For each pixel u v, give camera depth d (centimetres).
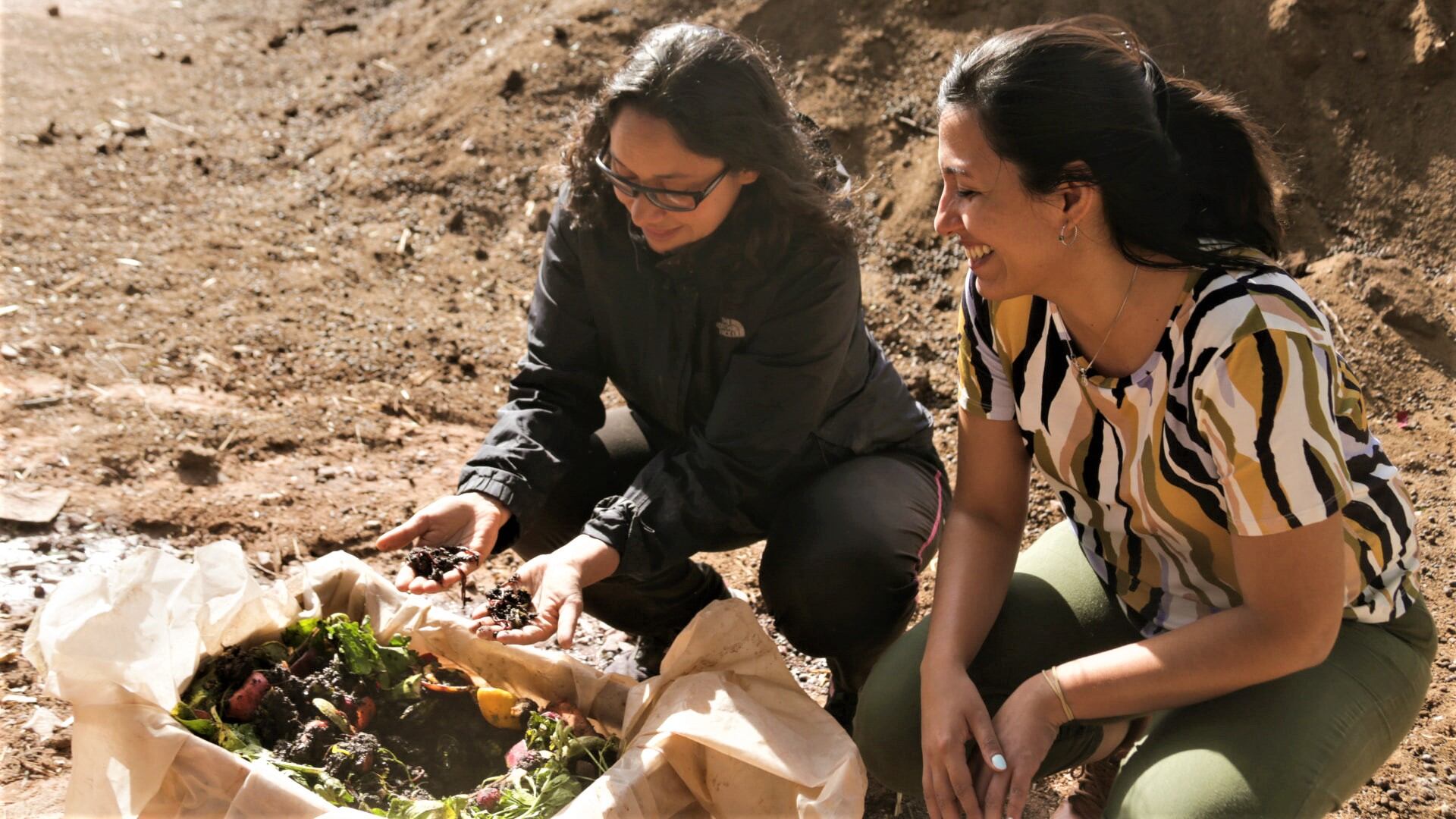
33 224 475
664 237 216
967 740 190
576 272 244
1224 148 174
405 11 680
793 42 518
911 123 487
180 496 335
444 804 181
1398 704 188
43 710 250
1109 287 174
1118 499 194
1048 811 249
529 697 217
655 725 192
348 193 519
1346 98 447
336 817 167
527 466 236
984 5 503
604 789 177
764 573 247
